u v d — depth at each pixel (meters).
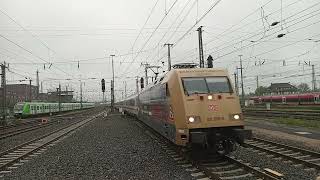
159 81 19.34
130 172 12.70
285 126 28.78
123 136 25.28
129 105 52.38
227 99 14.29
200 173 12.02
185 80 14.64
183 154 15.35
